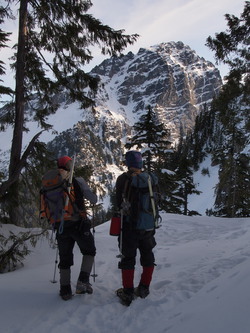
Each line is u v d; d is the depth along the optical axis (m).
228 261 4.79
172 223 10.50
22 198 7.98
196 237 8.52
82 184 3.87
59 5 7.96
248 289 2.62
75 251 6.59
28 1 8.14
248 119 12.84
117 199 3.65
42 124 8.90
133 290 3.66
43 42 8.74
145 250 3.84
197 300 3.07
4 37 7.85
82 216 3.82
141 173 3.71
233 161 25.47
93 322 3.21
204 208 92.62
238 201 25.86
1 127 8.60
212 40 11.25
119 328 3.06
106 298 3.81
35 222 7.91
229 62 11.60
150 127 20.64
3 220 7.66
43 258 6.42
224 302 2.63
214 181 106.38
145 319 3.16
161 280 4.41
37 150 8.27
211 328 2.35
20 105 8.05
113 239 8.03
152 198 3.62
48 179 3.80
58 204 3.72
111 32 8.16
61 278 3.79
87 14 8.06
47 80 8.62
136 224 3.57
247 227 9.07
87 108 9.21
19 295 3.88
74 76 8.83
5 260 5.86
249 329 2.12
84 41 8.52
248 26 10.97
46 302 3.69
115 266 5.51
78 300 3.70
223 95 12.13
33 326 3.16
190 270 4.72
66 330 3.05
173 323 2.73
